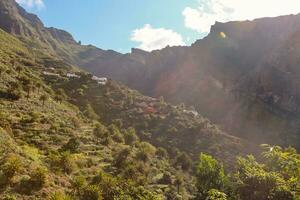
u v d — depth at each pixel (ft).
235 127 501.15
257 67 635.66
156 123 350.43
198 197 115.85
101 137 204.33
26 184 89.10
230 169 244.63
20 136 150.92
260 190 42.01
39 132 165.07
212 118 560.20
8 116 170.91
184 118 372.17
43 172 93.91
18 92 212.64
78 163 133.49
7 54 436.35
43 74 419.95
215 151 290.97
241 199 46.09
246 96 564.30
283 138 432.66
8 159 94.84
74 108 287.07
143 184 145.28
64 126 196.95
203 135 325.42
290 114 495.41
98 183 109.09
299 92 517.14
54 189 93.97
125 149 172.96
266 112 505.66
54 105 243.81
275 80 557.74
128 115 358.43
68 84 402.31
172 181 175.01
